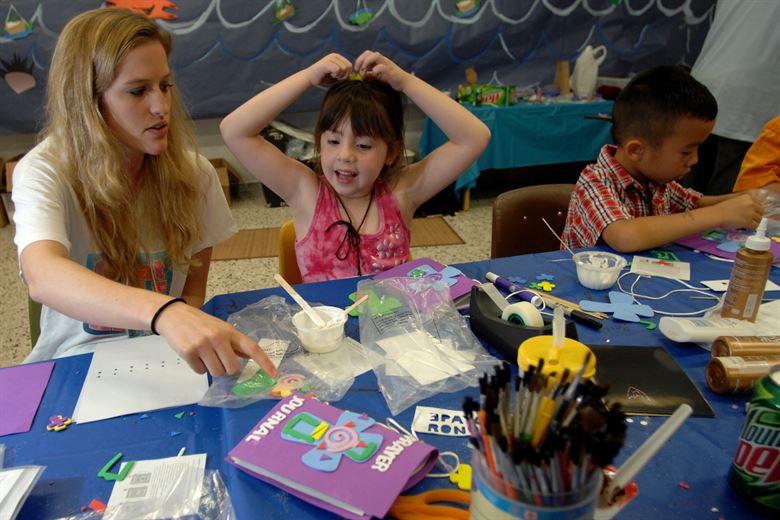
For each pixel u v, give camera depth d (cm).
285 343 81
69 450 61
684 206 148
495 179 384
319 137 114
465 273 106
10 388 72
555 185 156
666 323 81
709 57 285
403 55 338
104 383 73
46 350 104
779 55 245
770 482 49
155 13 300
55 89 95
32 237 84
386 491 51
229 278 247
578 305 92
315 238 120
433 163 123
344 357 77
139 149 101
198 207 120
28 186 93
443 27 335
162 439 63
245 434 61
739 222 118
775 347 70
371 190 122
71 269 77
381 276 104
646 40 369
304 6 316
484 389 40
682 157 126
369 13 324
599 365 73
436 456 56
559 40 355
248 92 330
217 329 68
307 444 57
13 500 51
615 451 35
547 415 38
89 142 96
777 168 164
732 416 64
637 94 127
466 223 315
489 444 38
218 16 309
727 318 82
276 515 50
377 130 108
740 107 260
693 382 70
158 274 114
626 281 102
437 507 51
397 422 64
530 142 310
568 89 350
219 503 54
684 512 51
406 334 82
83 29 91
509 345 75
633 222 117
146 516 52
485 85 347
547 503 36
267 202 345
